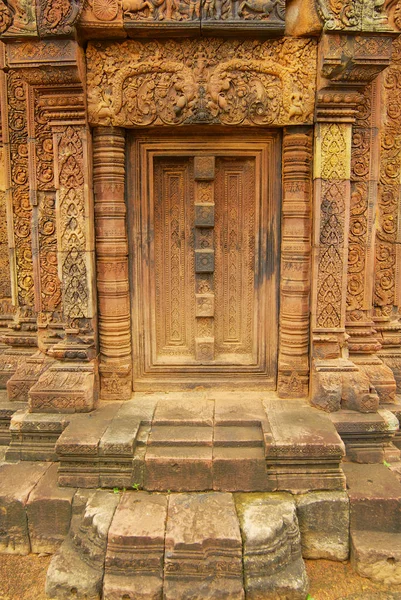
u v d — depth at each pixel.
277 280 4.05
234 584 2.86
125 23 3.41
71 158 3.72
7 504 3.37
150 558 2.92
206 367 4.19
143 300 4.10
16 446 3.79
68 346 3.94
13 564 3.35
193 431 3.58
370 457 3.73
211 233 4.01
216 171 3.98
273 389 4.20
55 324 4.30
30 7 3.29
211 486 3.36
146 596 2.84
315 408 3.86
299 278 3.91
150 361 4.18
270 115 3.68
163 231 4.07
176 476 3.34
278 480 3.35
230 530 2.96
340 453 3.29
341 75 3.46
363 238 4.08
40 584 3.18
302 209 3.84
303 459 3.33
